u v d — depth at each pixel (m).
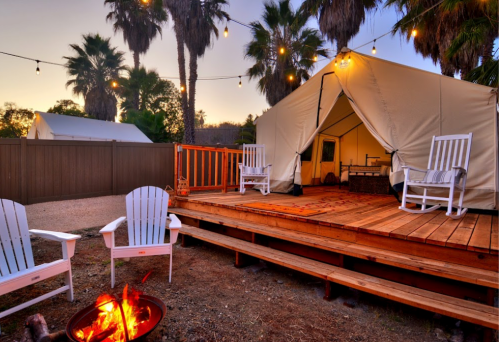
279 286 2.81
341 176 7.18
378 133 4.67
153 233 3.16
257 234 3.52
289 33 11.16
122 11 16.33
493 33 5.88
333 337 1.98
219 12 12.94
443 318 2.26
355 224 2.98
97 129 11.36
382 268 2.63
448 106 4.10
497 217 3.47
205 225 4.38
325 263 2.94
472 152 3.93
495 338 1.89
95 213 5.86
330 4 9.09
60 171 6.85
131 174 8.13
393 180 4.47
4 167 6.02
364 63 4.83
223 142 17.27
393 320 2.22
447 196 4.07
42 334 1.74
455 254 2.33
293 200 4.88
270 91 11.63
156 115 14.26
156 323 1.70
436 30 7.24
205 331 2.02
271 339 1.94
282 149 5.98
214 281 2.90
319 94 5.38
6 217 2.28
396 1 7.43
